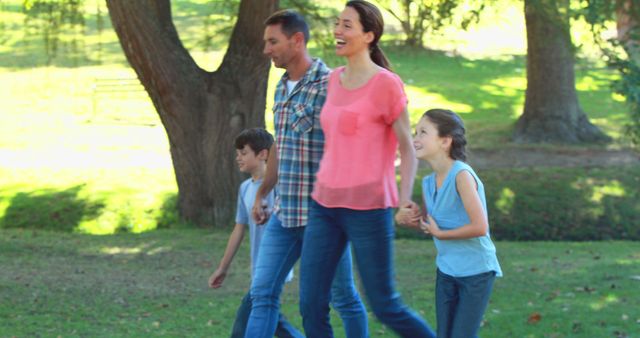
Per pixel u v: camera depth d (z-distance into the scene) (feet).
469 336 26.81
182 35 165.27
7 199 95.96
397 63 166.20
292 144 29.91
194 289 56.85
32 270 63.57
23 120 135.13
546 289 54.65
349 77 28.22
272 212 31.01
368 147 27.61
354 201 27.55
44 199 95.35
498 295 52.11
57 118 136.77
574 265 66.39
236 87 82.53
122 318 46.01
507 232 90.74
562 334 40.96
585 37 82.38
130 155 116.16
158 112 83.66
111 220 90.89
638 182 97.25
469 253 26.76
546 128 120.16
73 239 81.41
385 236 27.89
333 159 27.94
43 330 42.55
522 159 110.93
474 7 84.94
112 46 174.19
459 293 27.07
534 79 120.98
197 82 82.12
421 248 79.51
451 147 27.04
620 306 47.55
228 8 85.05
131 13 77.10
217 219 86.38
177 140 84.43
